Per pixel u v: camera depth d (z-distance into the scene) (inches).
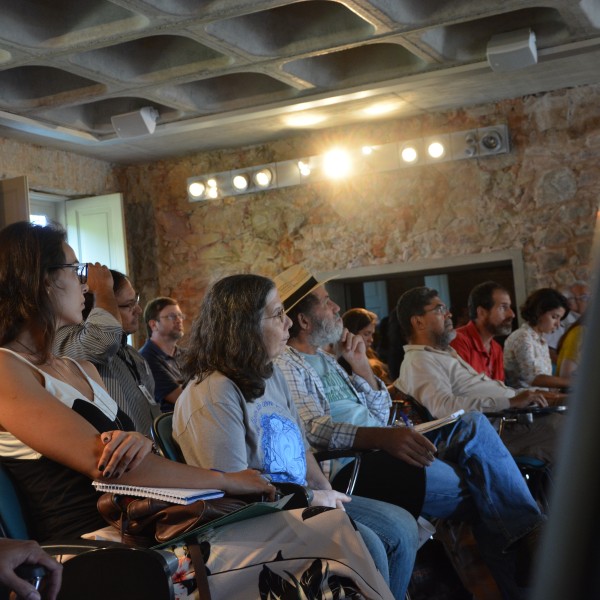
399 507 107.0
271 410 96.5
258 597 69.2
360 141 266.1
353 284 281.9
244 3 160.6
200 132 255.9
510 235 250.7
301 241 274.8
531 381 198.4
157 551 63.6
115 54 197.2
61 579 59.3
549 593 10.4
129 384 118.8
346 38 186.1
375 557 90.0
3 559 55.9
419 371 156.8
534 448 148.0
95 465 71.1
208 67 196.9
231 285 94.7
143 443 72.1
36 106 215.9
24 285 78.1
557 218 245.3
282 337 96.4
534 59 198.5
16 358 75.4
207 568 69.1
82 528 73.9
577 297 241.6
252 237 280.5
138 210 294.0
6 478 73.5
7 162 248.8
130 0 154.3
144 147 270.5
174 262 289.9
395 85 219.9
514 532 114.1
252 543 71.0
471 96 242.8
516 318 259.9
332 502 96.3
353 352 140.1
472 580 126.5
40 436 71.7
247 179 276.5
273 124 255.6
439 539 132.1
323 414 119.8
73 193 277.6
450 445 121.0
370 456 115.3
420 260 260.4
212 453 87.4
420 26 178.7
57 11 173.5
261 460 93.4
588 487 10.4
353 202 268.4
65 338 109.7
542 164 246.7
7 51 176.4
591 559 10.2
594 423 10.6
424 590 128.4
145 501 70.0
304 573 69.9
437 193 258.7
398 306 165.0
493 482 116.0
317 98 226.5
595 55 211.3
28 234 79.5
